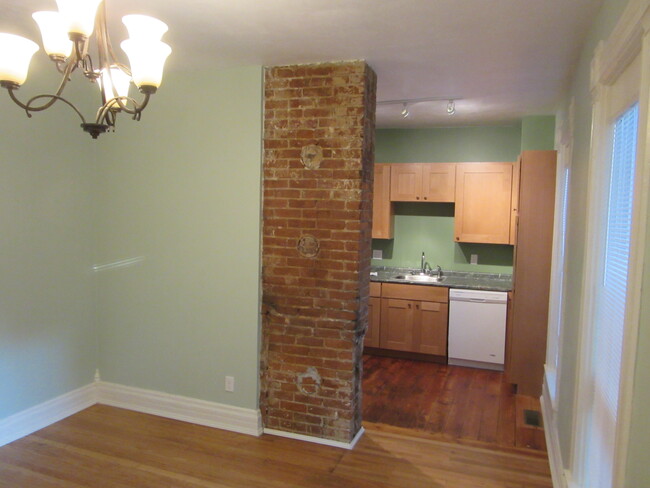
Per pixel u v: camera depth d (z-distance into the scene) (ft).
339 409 10.60
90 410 12.17
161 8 7.55
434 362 17.24
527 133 15.57
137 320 12.11
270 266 10.91
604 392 6.15
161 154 11.54
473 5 7.23
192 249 11.44
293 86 10.45
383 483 9.25
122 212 12.05
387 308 17.54
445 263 18.79
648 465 3.68
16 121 10.23
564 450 8.61
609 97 6.49
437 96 12.89
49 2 7.50
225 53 9.71
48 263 11.10
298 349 10.82
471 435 11.41
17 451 10.08
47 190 11.00
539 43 8.74
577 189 8.58
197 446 10.52
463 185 17.30
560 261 12.42
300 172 10.52
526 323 14.01
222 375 11.37
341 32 8.45
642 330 3.97
